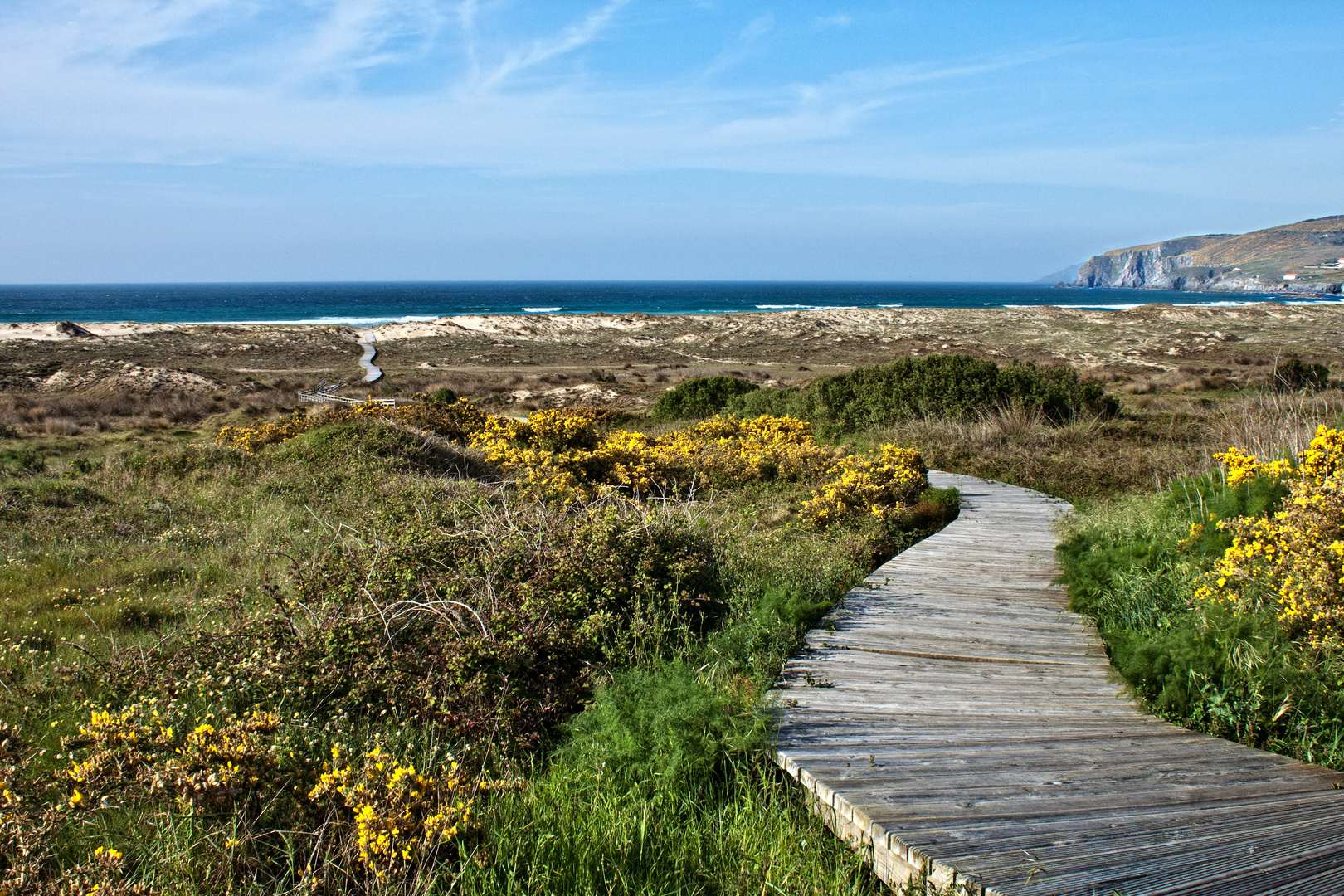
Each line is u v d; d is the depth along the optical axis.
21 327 51.62
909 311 76.06
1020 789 2.98
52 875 2.49
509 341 58.06
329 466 9.92
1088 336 56.66
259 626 4.18
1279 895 2.33
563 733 3.66
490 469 10.91
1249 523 4.70
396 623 4.14
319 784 2.77
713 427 15.66
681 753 3.19
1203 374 30.95
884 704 3.84
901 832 2.66
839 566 6.27
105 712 3.08
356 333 59.97
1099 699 3.91
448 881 2.57
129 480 9.89
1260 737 3.46
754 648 4.46
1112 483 10.64
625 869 2.69
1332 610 3.62
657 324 66.88
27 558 6.35
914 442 14.05
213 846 2.55
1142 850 2.55
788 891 2.63
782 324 66.69
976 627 4.96
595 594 4.73
